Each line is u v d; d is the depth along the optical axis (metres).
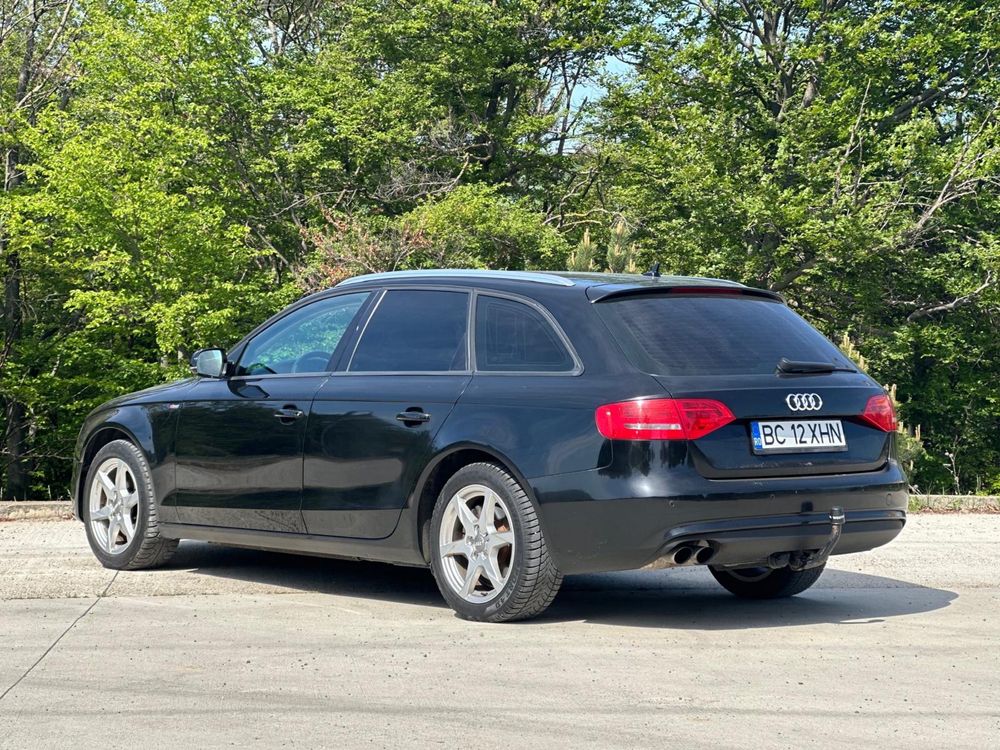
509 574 5.62
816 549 5.68
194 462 7.03
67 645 5.13
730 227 31.83
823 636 5.46
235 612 5.95
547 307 5.88
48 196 26.80
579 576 7.38
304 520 6.50
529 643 5.23
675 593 6.76
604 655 4.99
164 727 3.87
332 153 33.22
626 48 36.50
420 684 4.46
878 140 31.30
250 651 5.03
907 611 6.17
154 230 26.62
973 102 33.34
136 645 5.14
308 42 40.97
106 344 31.36
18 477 32.31
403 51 36.97
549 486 5.50
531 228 29.33
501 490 5.65
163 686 4.42
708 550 5.42
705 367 5.57
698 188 31.97
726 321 5.86
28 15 30.27
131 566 7.36
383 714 4.04
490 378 5.89
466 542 5.81
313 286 25.97
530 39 37.38
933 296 33.03
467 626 5.63
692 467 5.34
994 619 5.93
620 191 35.28
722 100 33.91
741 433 5.47
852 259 30.22
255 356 7.03
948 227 31.91
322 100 33.34
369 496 6.19
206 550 8.25
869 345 32.12
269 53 36.44
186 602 6.23
